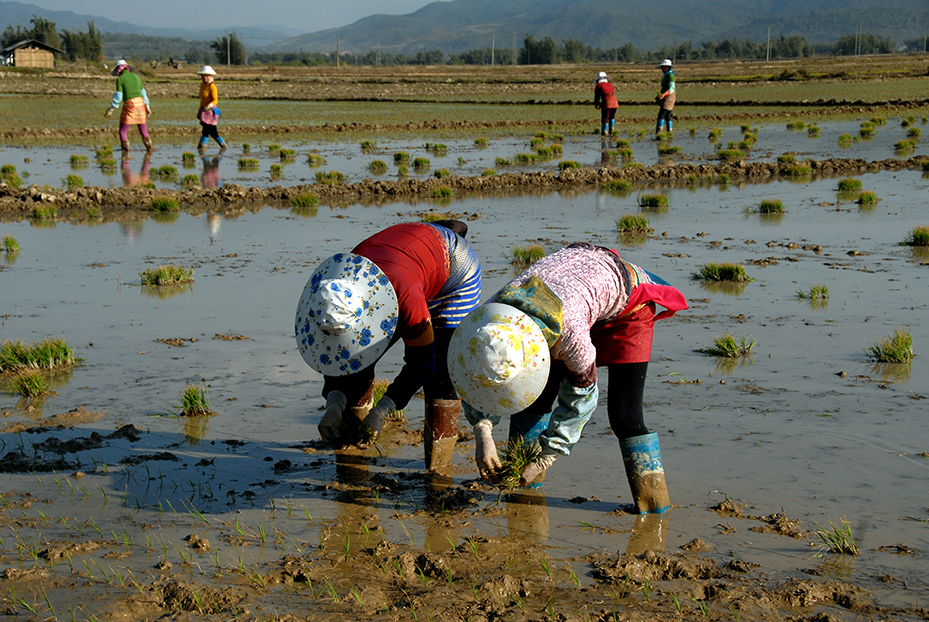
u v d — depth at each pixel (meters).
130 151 24.52
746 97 47.31
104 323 8.25
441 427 5.03
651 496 4.44
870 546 4.09
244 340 7.72
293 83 67.25
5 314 8.55
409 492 4.81
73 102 43.03
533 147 25.77
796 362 6.99
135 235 13.00
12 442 5.47
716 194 17.02
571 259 4.12
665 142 26.80
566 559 4.00
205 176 19.38
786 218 14.16
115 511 4.51
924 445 5.29
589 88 60.88
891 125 30.86
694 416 5.84
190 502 4.63
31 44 95.00
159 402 6.20
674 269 10.49
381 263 4.46
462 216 14.67
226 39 150.75
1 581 3.72
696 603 3.56
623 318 4.27
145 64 98.12
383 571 3.84
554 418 4.21
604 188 18.09
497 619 3.41
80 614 3.44
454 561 3.94
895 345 7.05
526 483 4.39
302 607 3.52
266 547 4.11
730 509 4.48
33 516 4.44
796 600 3.57
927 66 93.50
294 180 18.88
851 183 16.84
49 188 15.97
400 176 19.33
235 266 10.84
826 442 5.37
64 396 6.32
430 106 45.09
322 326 4.17
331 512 4.53
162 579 3.72
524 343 3.68
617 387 4.35
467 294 4.99
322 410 6.10
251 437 5.61
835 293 9.23
